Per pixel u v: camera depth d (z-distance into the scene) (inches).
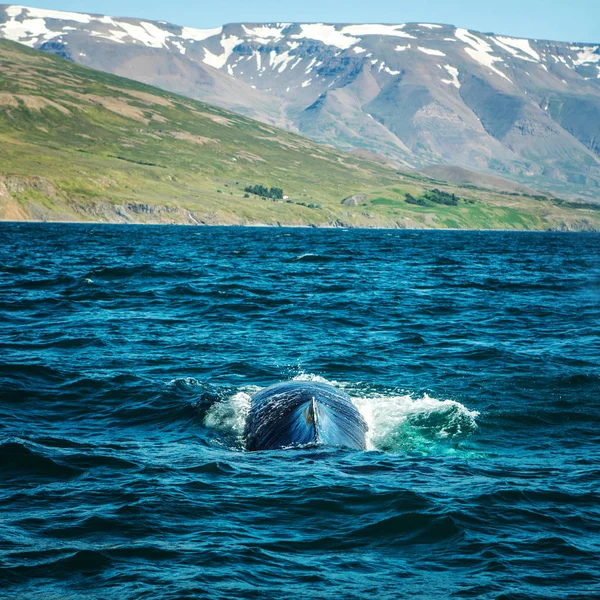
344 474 990.4
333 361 1822.1
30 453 1057.5
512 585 687.7
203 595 652.1
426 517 844.0
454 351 1985.7
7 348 1870.1
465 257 6707.7
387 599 655.8
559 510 882.8
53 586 668.7
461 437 1216.2
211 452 1106.1
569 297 3380.9
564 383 1614.2
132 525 810.2
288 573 706.8
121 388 1499.8
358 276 4276.6
